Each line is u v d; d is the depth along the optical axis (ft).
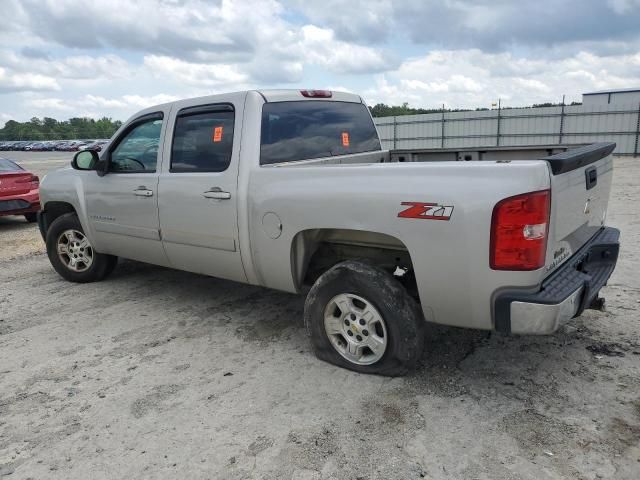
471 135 101.91
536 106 101.86
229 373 11.85
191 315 15.62
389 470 8.36
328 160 14.12
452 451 8.72
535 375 11.03
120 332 14.56
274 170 11.84
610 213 29.60
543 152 14.51
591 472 8.05
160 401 10.78
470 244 9.11
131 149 15.70
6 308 17.03
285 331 14.11
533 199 8.63
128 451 9.19
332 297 11.34
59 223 18.79
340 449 8.93
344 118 15.53
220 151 13.14
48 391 11.42
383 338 10.85
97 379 11.87
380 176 10.15
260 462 8.72
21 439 9.71
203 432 9.62
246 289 17.85
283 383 11.24
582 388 10.42
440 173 9.47
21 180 32.40
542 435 9.00
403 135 110.32
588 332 12.91
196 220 13.58
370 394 10.58
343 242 11.75
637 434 8.91
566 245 10.26
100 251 17.88
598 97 120.47
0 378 12.12
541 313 8.88
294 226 11.47
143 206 15.07
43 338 14.38
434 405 10.08
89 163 17.08
